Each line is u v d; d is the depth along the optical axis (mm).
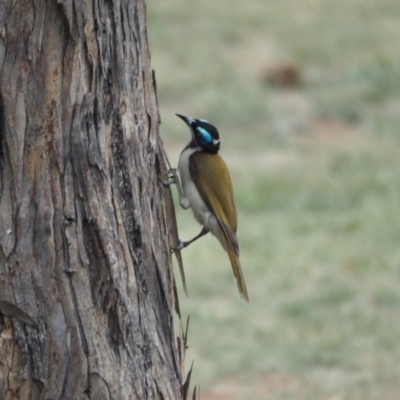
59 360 7266
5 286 7125
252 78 30797
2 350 7168
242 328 16188
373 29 35500
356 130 26688
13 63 7004
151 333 7809
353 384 14523
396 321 16188
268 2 38812
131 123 7707
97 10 7297
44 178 7141
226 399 14305
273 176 22953
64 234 7207
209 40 34562
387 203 21172
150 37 34875
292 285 17516
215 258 18516
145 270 7789
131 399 7559
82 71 7215
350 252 18656
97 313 7359
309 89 29750
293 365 15141
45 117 7109
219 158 11094
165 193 8500
